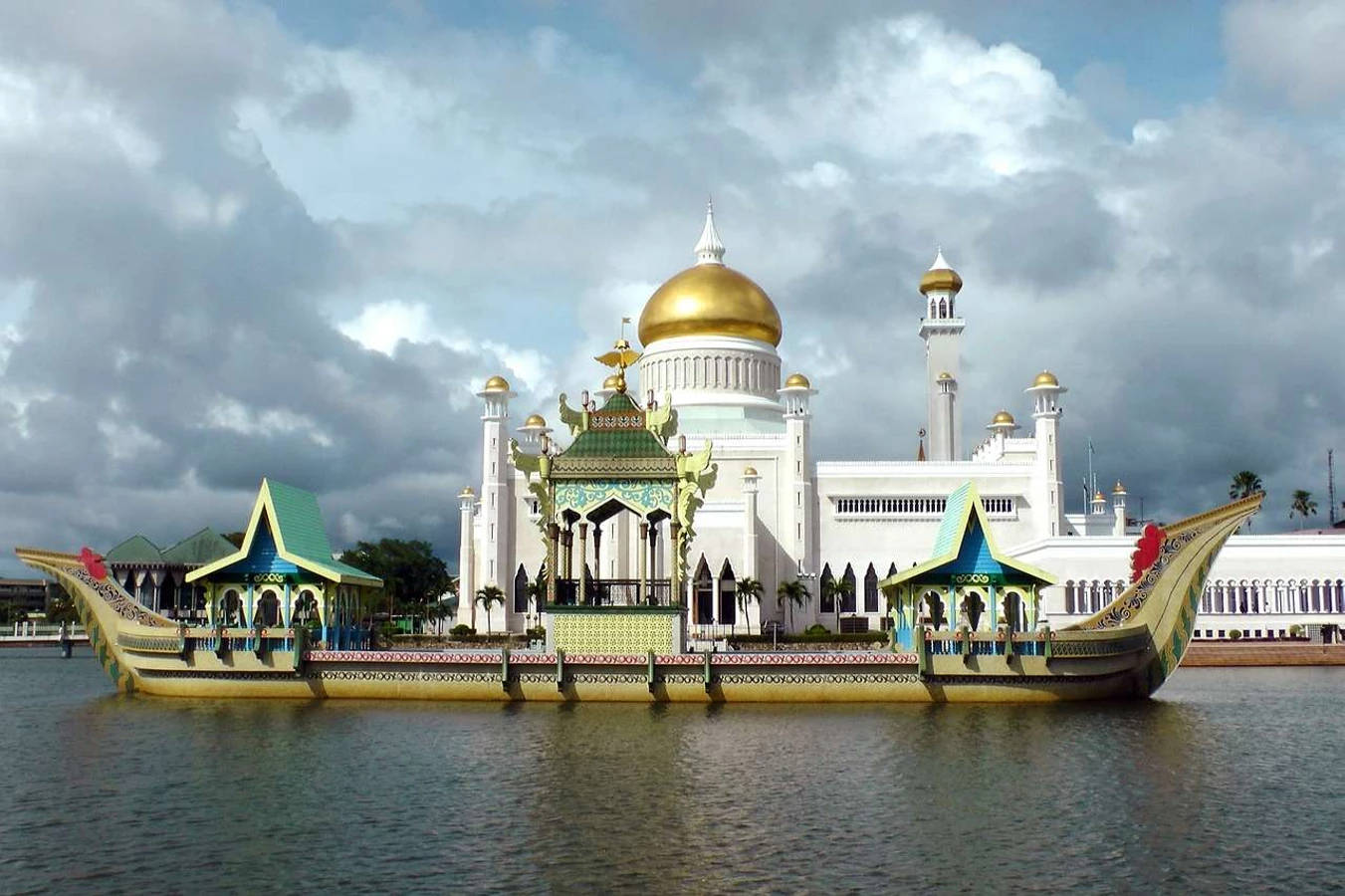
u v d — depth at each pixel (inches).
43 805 1231.5
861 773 1392.7
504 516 4832.7
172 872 976.9
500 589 4702.3
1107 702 2166.6
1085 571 4207.7
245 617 2304.4
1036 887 930.7
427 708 2054.6
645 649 2198.6
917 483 4943.4
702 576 4655.5
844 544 4921.3
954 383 5821.9
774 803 1221.1
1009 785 1317.7
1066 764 1459.2
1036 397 4916.3
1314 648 3671.3
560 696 2137.1
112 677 2418.8
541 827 1119.0
